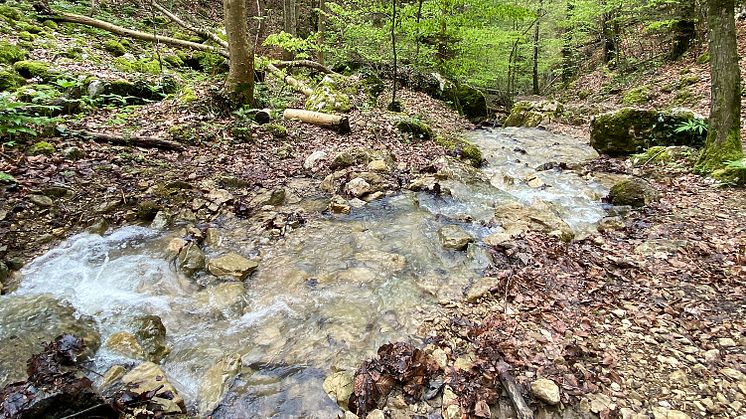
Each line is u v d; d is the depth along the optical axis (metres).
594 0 17.41
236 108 8.43
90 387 2.49
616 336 3.41
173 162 6.28
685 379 2.97
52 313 3.36
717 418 2.67
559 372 2.98
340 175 6.46
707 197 6.00
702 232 5.03
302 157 7.34
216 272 4.08
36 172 5.11
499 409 2.70
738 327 3.47
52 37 11.06
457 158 8.12
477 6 13.41
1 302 3.41
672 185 6.64
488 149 9.84
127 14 15.80
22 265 3.86
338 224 5.18
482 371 2.94
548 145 10.34
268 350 3.21
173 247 4.37
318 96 10.06
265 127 7.98
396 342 3.23
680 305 3.78
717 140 6.74
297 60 14.20
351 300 3.77
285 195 5.83
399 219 5.36
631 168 7.86
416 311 3.66
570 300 3.89
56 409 2.33
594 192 6.72
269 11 20.12
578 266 4.45
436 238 4.91
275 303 3.76
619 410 2.70
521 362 3.05
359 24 14.74
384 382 2.81
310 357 3.12
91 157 5.84
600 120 9.26
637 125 8.77
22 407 2.24
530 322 3.55
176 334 3.38
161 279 3.96
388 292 3.89
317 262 4.36
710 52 6.66
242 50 8.41
